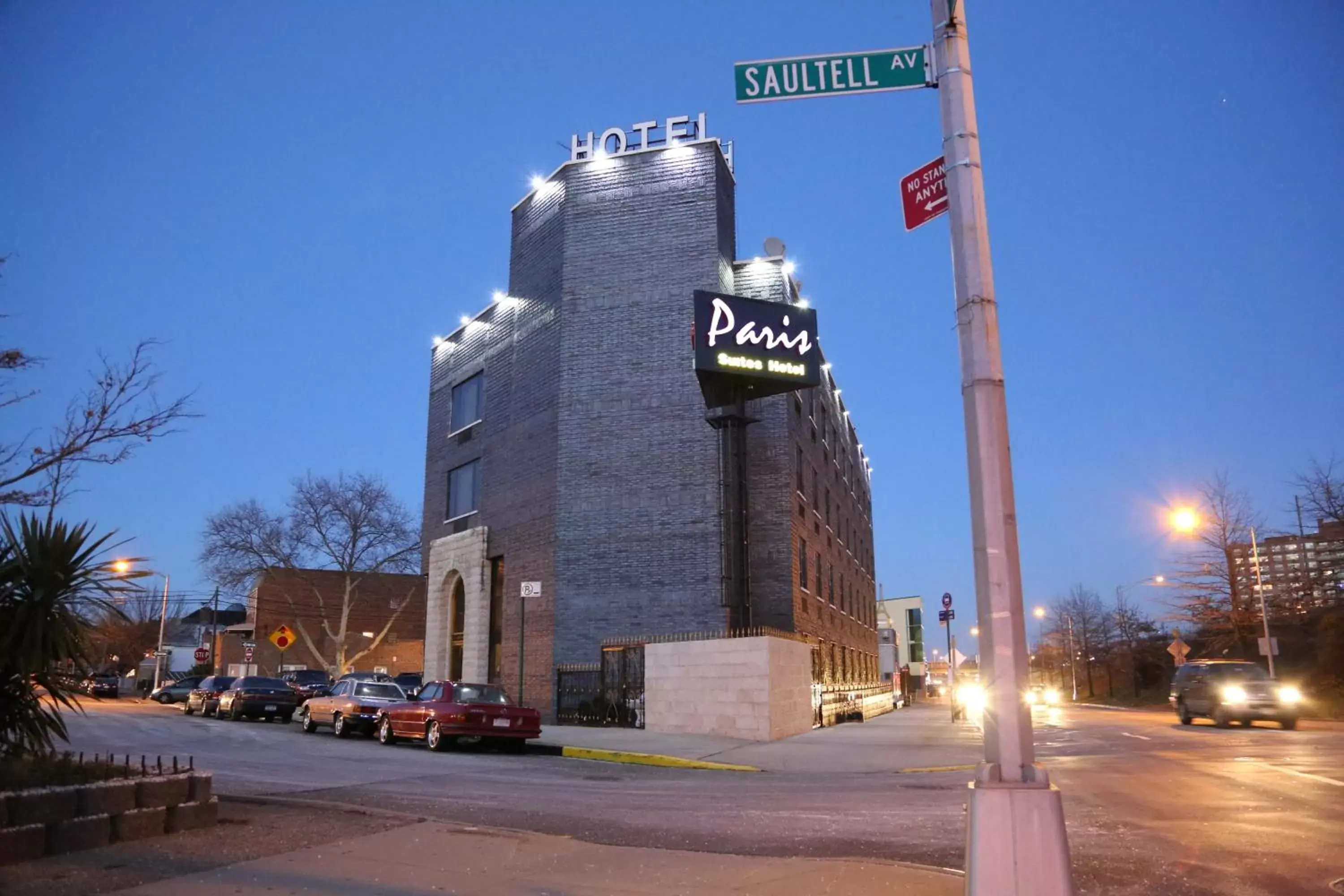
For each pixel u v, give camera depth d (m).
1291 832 8.87
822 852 8.12
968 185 5.66
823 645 31.56
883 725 28.62
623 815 10.23
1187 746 18.67
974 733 23.92
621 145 30.23
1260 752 17.06
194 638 87.44
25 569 8.55
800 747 19.36
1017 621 4.93
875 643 52.53
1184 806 10.54
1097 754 17.50
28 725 8.51
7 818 6.96
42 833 7.10
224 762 15.59
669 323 27.98
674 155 29.06
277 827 8.79
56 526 8.80
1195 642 59.00
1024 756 4.77
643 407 27.66
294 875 6.84
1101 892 6.64
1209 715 26.36
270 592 60.53
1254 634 45.47
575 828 9.41
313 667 60.62
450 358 36.53
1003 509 5.09
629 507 27.12
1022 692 4.85
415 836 8.47
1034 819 4.62
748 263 29.61
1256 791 11.71
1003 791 4.67
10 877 6.45
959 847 8.28
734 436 25.88
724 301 24.89
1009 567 5.00
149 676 73.62
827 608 33.19
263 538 48.38
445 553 33.97
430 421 37.12
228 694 31.77
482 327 34.28
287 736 23.06
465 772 14.97
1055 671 98.19
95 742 19.39
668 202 28.78
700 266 28.05
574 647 26.77
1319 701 36.75
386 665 62.16
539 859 7.56
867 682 44.69
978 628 5.05
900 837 8.80
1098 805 10.66
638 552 26.78
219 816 9.27
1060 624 88.56
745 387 25.91
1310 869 7.32
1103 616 77.56
